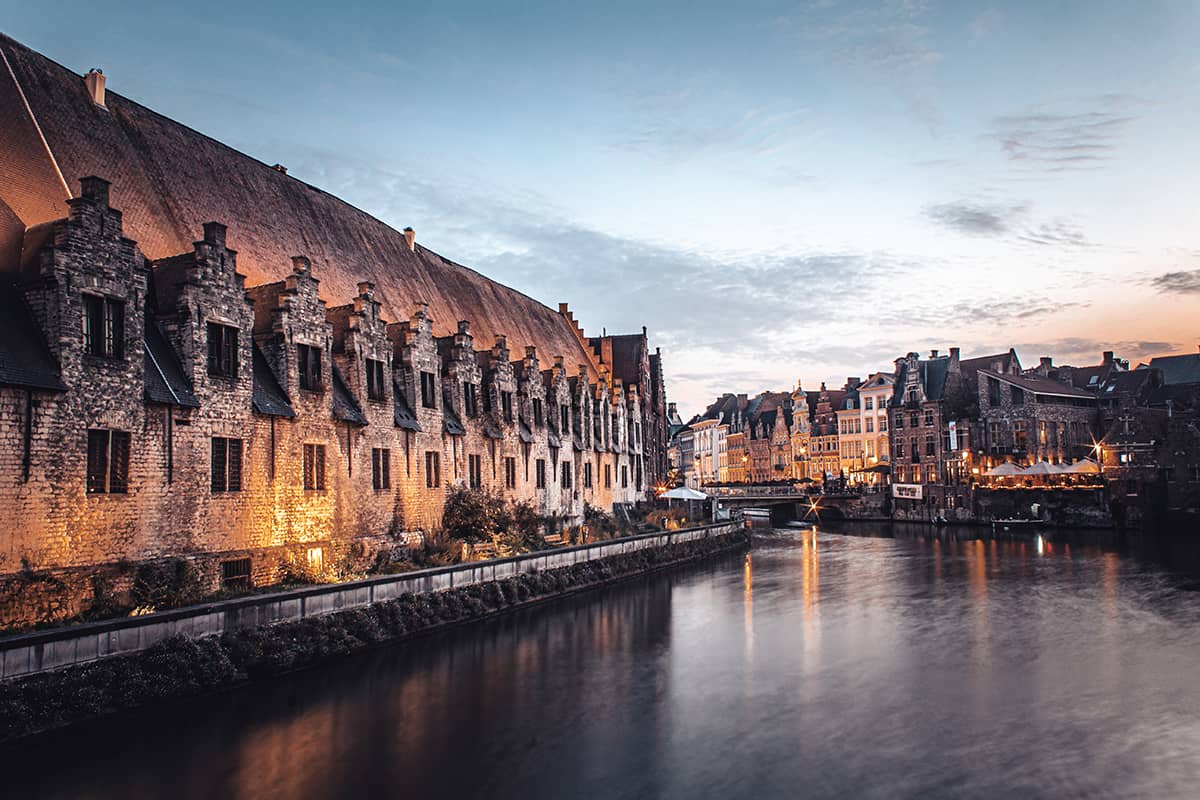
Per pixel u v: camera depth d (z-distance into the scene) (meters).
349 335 36.31
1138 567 53.59
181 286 27.98
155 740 20.25
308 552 32.12
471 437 46.16
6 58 30.92
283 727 21.47
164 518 26.36
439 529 40.47
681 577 51.59
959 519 95.50
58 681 19.34
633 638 32.97
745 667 28.55
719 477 168.00
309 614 26.98
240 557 29.00
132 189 33.28
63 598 22.91
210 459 28.17
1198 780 18.62
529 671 27.70
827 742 21.14
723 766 19.55
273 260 39.16
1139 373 99.19
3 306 23.48
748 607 40.41
